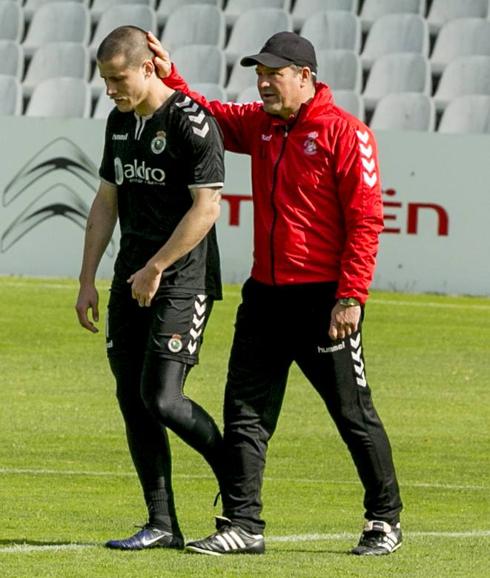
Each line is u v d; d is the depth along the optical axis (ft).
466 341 162.09
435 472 96.53
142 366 65.05
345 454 102.78
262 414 65.51
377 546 65.00
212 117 63.46
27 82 251.80
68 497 82.89
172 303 63.46
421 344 159.33
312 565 61.57
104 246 67.21
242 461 64.75
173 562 61.57
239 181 194.39
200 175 62.75
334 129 63.26
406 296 192.85
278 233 64.23
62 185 198.39
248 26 251.80
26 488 85.76
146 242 64.18
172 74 66.13
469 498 86.53
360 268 62.75
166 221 63.87
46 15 258.57
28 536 69.46
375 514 65.62
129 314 65.16
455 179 194.39
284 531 73.26
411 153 194.49
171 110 62.85
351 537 71.41
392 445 107.14
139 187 64.08
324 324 64.13
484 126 236.22
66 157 197.88
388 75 243.19
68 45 252.62
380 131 194.39
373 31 250.78
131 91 62.28
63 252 199.41
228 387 65.82
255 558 63.26
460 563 63.26
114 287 65.57
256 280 65.31
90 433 108.78
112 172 66.18
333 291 64.08
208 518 77.92
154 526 65.46
